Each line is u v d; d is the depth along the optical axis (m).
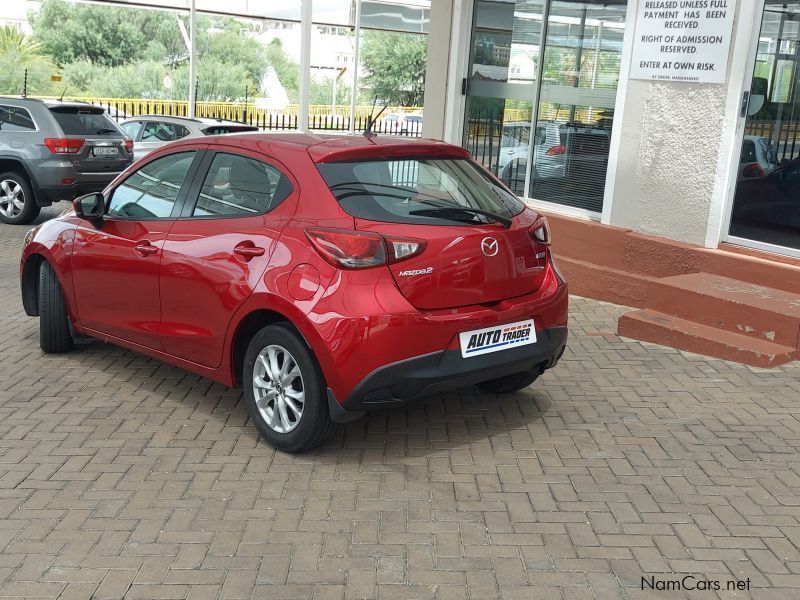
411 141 4.81
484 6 9.66
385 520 3.87
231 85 41.16
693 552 3.60
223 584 3.34
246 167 4.82
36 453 4.55
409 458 4.55
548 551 3.60
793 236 6.86
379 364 4.11
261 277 4.41
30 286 6.39
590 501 4.06
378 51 45.00
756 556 3.57
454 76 9.99
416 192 4.48
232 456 4.55
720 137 7.16
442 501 4.06
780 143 6.84
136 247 5.20
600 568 3.47
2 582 3.34
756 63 6.91
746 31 6.87
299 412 4.44
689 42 7.27
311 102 43.44
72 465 4.41
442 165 4.77
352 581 3.37
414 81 45.62
